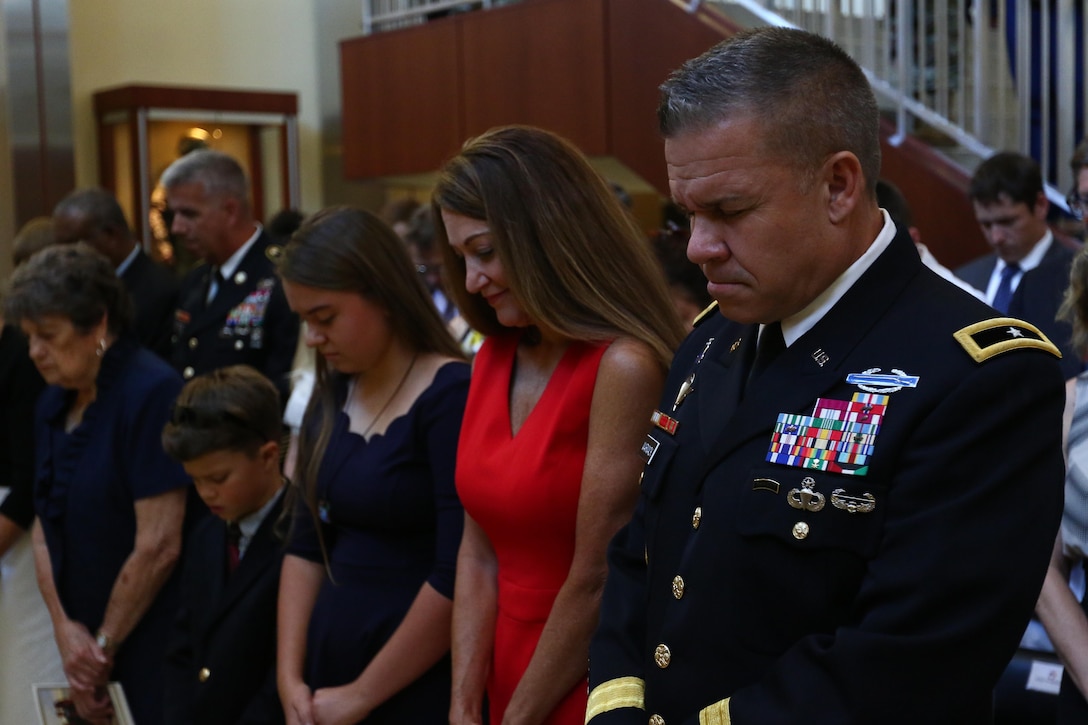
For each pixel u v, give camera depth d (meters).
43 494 2.62
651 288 1.76
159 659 2.52
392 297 2.05
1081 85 3.96
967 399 1.09
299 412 2.94
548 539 1.72
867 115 1.17
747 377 1.28
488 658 1.81
